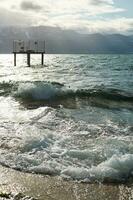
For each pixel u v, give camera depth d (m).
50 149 10.77
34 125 14.68
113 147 10.97
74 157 9.99
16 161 9.72
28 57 86.94
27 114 17.72
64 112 18.59
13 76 51.81
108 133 13.31
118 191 7.80
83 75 51.53
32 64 97.56
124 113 18.75
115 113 18.69
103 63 93.00
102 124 15.23
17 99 25.14
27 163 9.56
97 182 8.32
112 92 27.81
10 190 7.71
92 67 73.06
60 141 11.77
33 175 8.70
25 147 11.02
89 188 7.95
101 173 8.77
